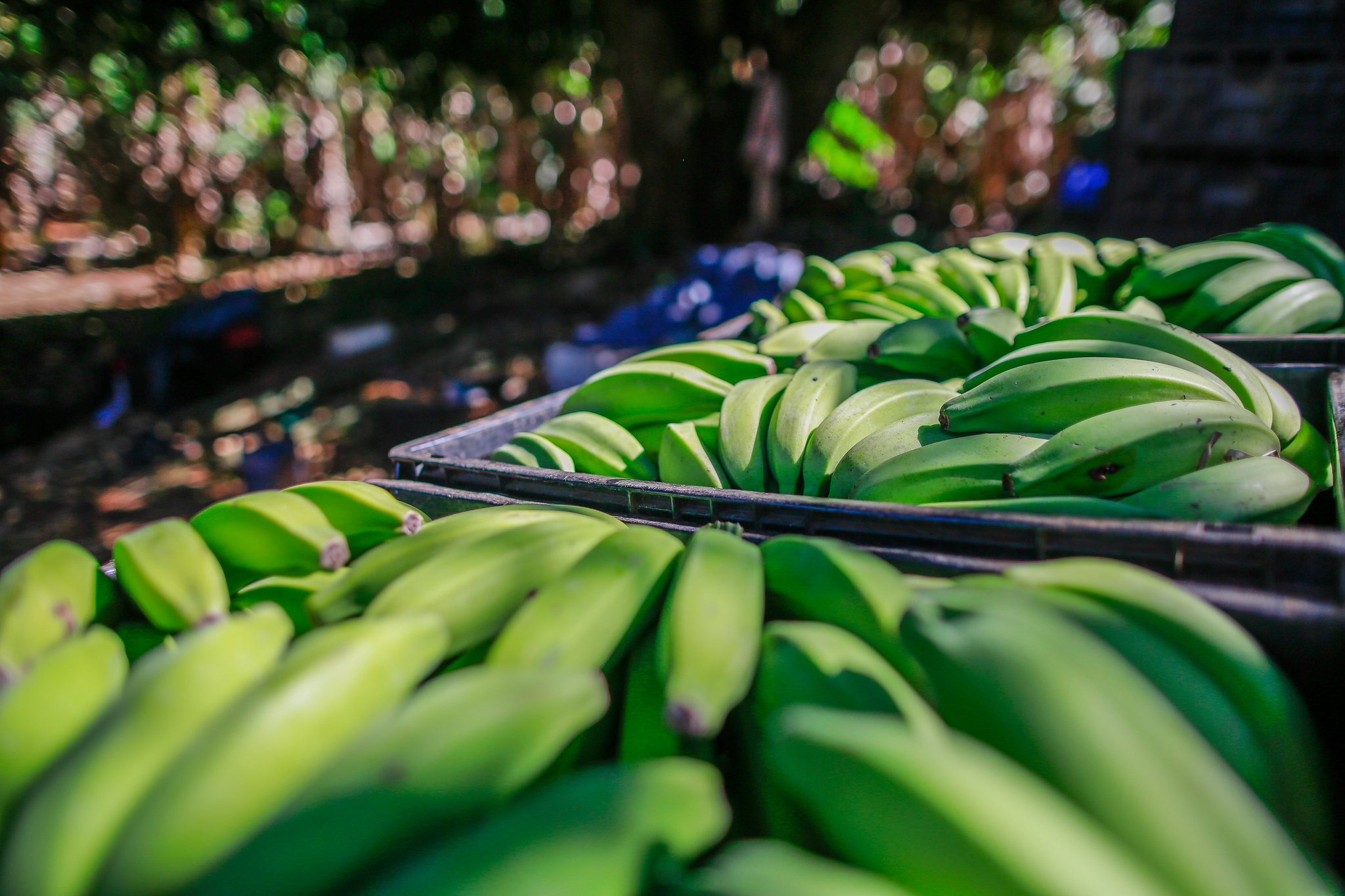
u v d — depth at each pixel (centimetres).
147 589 59
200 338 315
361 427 272
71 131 649
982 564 59
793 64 531
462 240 903
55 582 60
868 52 731
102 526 210
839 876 40
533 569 57
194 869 43
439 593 55
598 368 256
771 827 49
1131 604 52
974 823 40
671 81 555
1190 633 51
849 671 49
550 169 953
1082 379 69
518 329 432
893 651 52
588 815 43
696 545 58
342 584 59
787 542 58
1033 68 773
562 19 577
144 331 436
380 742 45
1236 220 231
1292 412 75
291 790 45
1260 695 50
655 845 43
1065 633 48
